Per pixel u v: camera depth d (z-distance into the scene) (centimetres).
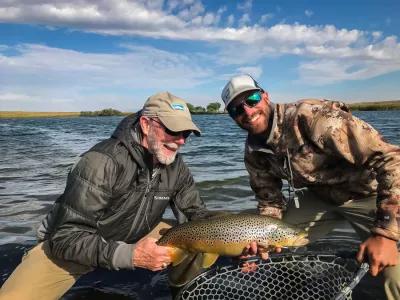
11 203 262
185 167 142
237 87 130
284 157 136
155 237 141
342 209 149
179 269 137
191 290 120
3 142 862
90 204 116
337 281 119
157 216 138
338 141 123
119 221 128
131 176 123
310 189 150
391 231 109
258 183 153
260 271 127
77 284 146
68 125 2020
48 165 458
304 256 119
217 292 125
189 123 121
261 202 156
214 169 389
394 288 115
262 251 120
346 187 141
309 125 127
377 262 107
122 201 125
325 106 127
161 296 138
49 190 306
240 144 690
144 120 121
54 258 124
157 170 129
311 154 131
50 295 126
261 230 119
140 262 114
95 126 1836
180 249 123
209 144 703
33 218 225
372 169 124
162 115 119
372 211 141
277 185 154
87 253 114
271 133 133
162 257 115
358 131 121
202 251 122
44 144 800
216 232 119
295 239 121
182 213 144
